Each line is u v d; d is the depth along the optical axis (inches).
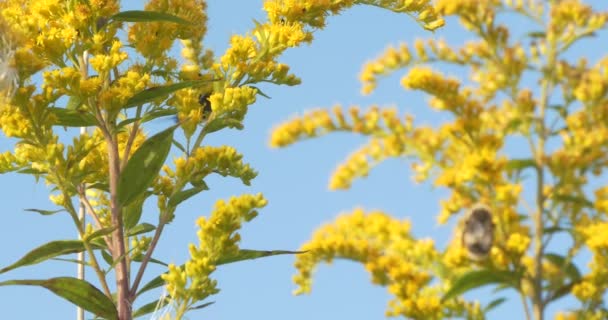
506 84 139.6
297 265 145.5
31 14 148.9
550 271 139.6
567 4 138.6
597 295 127.6
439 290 136.9
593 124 134.3
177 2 159.3
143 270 148.4
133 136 152.9
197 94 157.9
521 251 123.7
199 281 135.3
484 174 127.3
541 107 136.9
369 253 139.6
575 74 136.6
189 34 159.6
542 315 128.2
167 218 152.9
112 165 147.4
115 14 143.6
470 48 144.1
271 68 158.1
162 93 141.6
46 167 142.6
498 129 140.4
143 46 150.9
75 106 153.7
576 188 137.3
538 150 134.4
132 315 145.8
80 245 142.2
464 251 128.3
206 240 136.7
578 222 137.2
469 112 137.7
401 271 132.9
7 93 130.6
